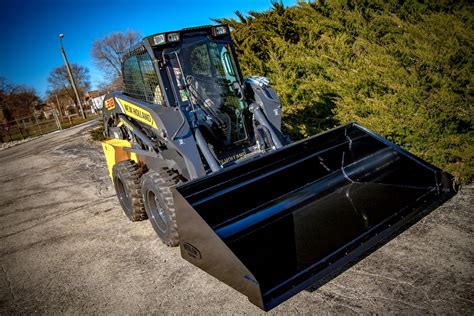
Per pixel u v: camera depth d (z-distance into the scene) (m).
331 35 5.27
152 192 3.53
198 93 3.68
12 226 5.32
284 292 2.14
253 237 2.92
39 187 7.43
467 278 2.49
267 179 3.14
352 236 2.70
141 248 3.79
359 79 4.38
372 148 3.73
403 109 3.91
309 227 2.96
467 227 3.06
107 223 4.70
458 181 3.69
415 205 2.98
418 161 3.32
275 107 3.93
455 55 3.47
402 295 2.44
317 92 5.27
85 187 6.73
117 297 3.00
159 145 3.58
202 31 3.76
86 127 17.70
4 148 18.00
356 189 3.48
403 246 2.97
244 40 6.88
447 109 3.53
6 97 48.09
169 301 2.82
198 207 2.67
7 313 3.06
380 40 4.38
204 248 2.38
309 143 3.34
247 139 4.04
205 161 3.53
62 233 4.65
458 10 3.82
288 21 6.09
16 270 3.84
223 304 2.67
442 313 2.24
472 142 3.65
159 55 3.51
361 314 2.33
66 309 2.97
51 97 54.97
